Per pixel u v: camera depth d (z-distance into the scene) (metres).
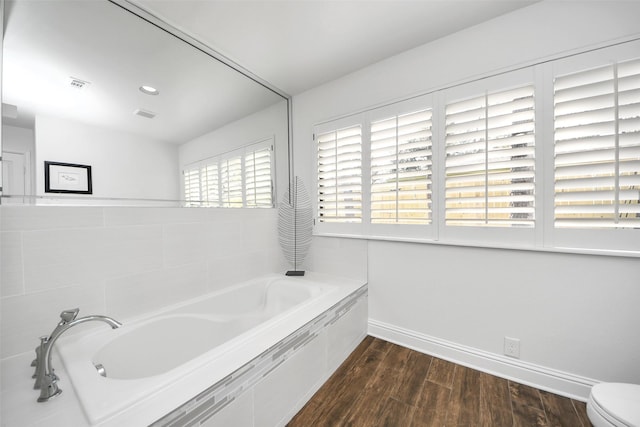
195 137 1.90
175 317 1.64
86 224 1.38
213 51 1.96
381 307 2.24
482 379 1.67
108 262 1.46
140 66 1.59
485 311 1.75
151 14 1.56
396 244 2.14
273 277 2.44
